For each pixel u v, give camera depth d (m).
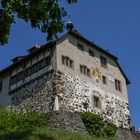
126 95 42.78
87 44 40.31
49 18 16.72
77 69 37.41
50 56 36.25
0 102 39.88
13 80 39.34
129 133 38.94
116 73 42.97
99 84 39.44
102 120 36.56
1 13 15.91
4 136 23.66
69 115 32.94
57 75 34.91
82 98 36.25
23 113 33.34
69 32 38.31
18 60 40.41
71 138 25.08
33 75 37.06
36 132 25.45
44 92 35.00
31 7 16.27
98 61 40.91
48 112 32.94
